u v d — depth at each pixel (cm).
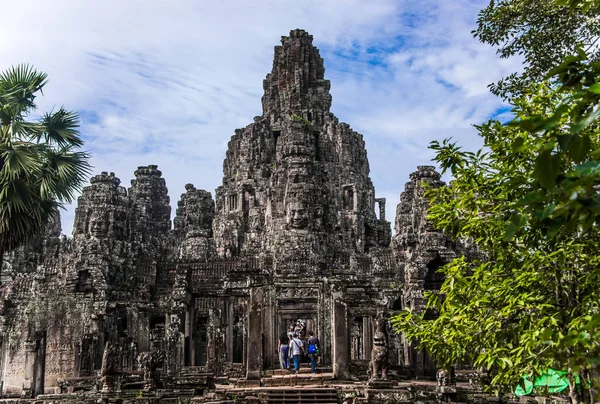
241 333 5044
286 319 4178
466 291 1501
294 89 8044
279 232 4388
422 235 3962
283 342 3750
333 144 7531
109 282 4791
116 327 4638
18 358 4331
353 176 7319
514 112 1421
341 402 2872
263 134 7750
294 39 8356
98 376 3622
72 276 4647
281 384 3119
